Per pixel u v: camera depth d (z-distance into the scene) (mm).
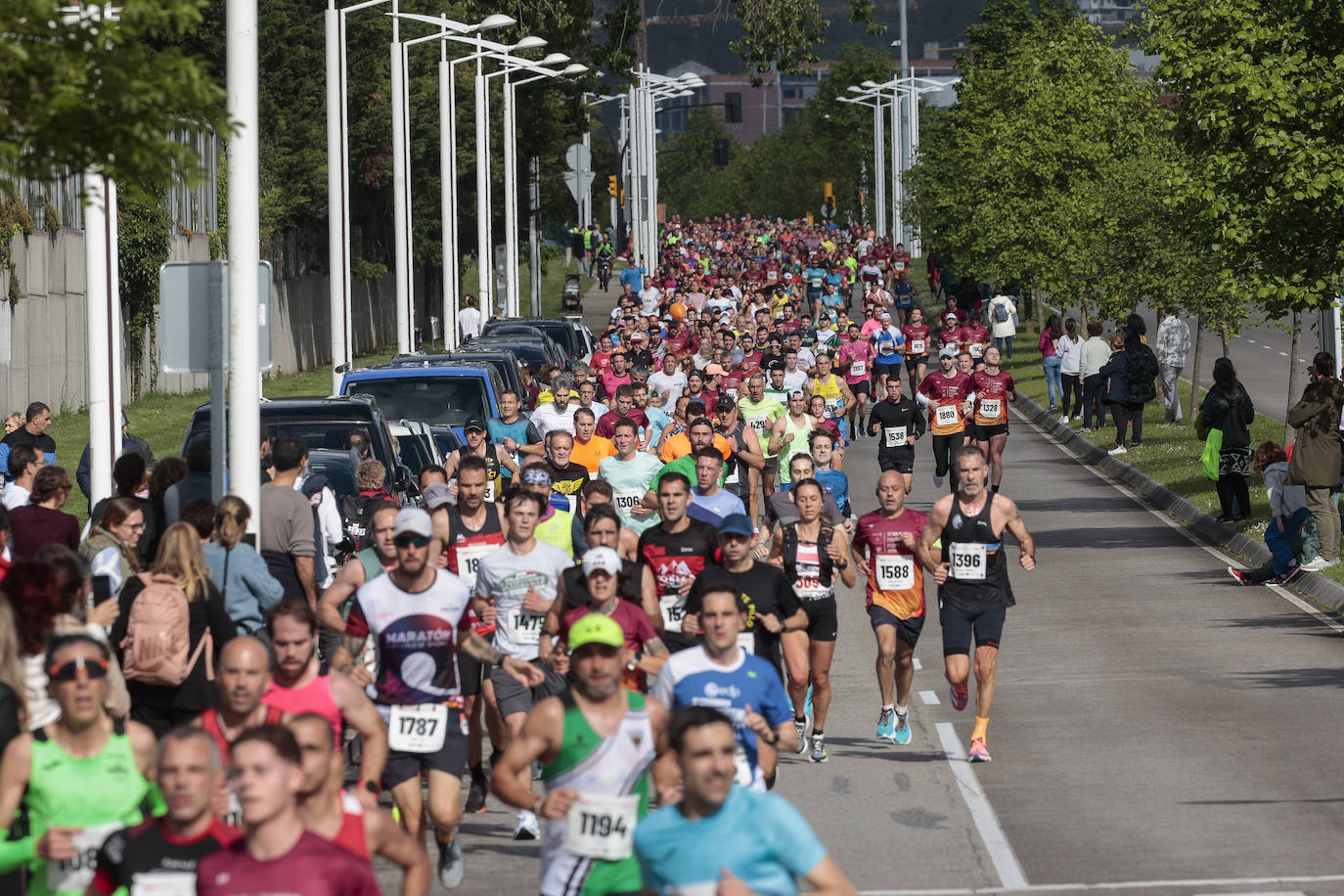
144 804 23984
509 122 183875
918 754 41031
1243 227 72250
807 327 132250
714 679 28219
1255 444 97688
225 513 33844
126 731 23844
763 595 35781
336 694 26547
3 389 118750
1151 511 85375
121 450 56281
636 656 32906
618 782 24469
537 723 24438
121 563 36281
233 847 19625
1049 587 64688
